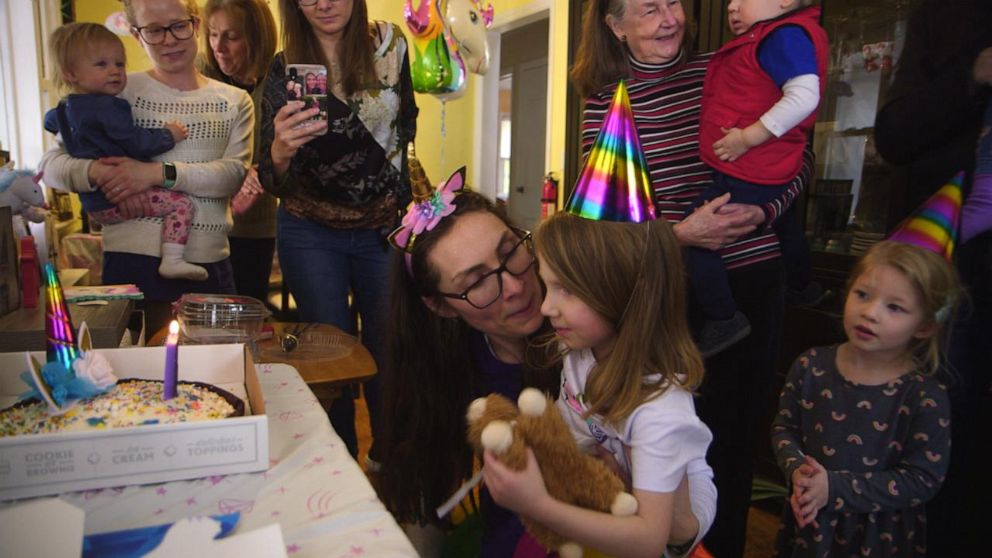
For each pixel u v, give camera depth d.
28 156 3.58
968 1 1.27
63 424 0.75
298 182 1.77
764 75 1.43
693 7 2.30
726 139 1.45
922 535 1.25
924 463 1.18
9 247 1.31
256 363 1.24
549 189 3.50
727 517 1.53
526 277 0.99
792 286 1.79
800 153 1.47
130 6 1.75
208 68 2.42
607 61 1.64
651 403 0.78
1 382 0.87
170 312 1.86
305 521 0.63
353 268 1.92
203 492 0.68
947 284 1.20
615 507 0.73
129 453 0.69
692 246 1.43
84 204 1.75
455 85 2.59
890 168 1.84
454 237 0.96
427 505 1.15
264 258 2.64
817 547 1.25
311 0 1.60
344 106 1.73
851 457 1.27
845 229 2.01
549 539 0.80
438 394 1.12
